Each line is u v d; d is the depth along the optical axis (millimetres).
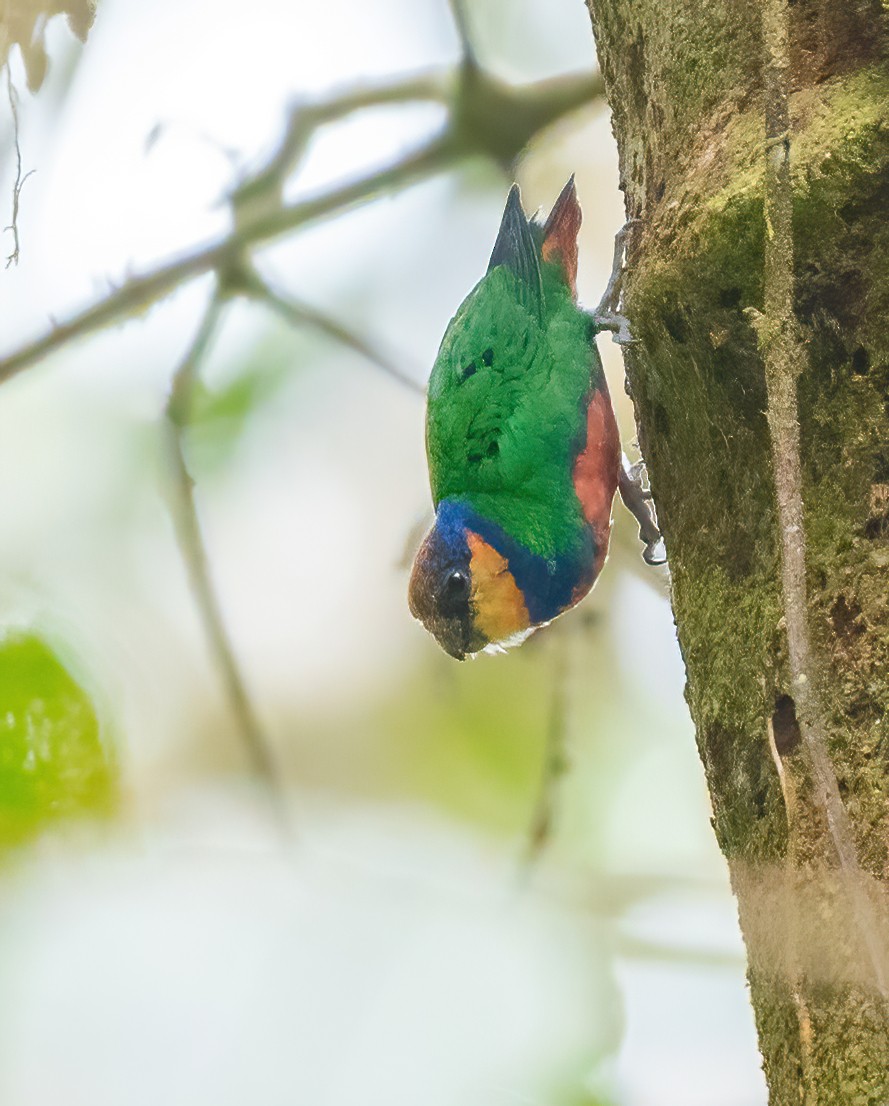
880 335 6586
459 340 10984
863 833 6004
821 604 6434
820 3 6879
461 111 11469
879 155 6469
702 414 7266
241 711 10641
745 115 6969
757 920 6457
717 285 6793
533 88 11523
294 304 11406
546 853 10414
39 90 9172
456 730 13922
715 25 7191
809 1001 5930
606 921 9789
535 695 13828
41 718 8969
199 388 13188
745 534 6980
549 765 10539
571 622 11164
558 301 10609
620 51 8078
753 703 6672
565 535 10664
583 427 10461
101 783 8906
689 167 7117
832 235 6582
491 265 11062
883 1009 5637
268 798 10258
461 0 11359
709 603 7148
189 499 11000
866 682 6211
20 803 8719
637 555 11734
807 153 6551
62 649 9148
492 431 10688
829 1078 5777
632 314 7398
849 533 6473
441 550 11141
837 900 5949
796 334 6570
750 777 6645
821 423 6645
